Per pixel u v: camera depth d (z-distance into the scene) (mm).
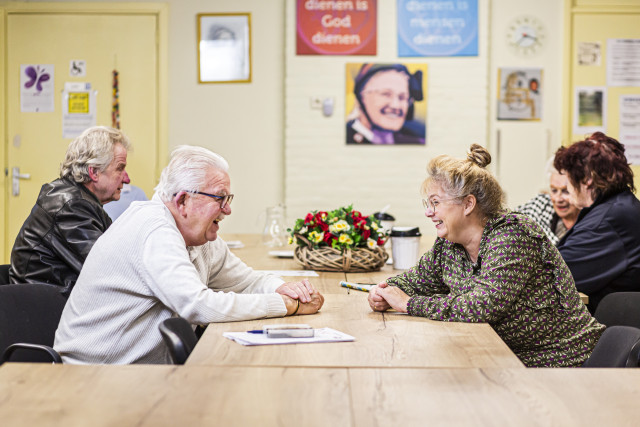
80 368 1372
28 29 5680
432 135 5660
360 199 5691
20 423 1089
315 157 5672
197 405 1176
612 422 1108
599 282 2725
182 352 1513
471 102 5633
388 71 5629
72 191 2791
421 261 2275
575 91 5664
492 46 5668
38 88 5707
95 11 5676
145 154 5750
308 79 5633
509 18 5645
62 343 1986
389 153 5672
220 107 5738
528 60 5668
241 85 5727
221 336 1730
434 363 1493
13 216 5762
